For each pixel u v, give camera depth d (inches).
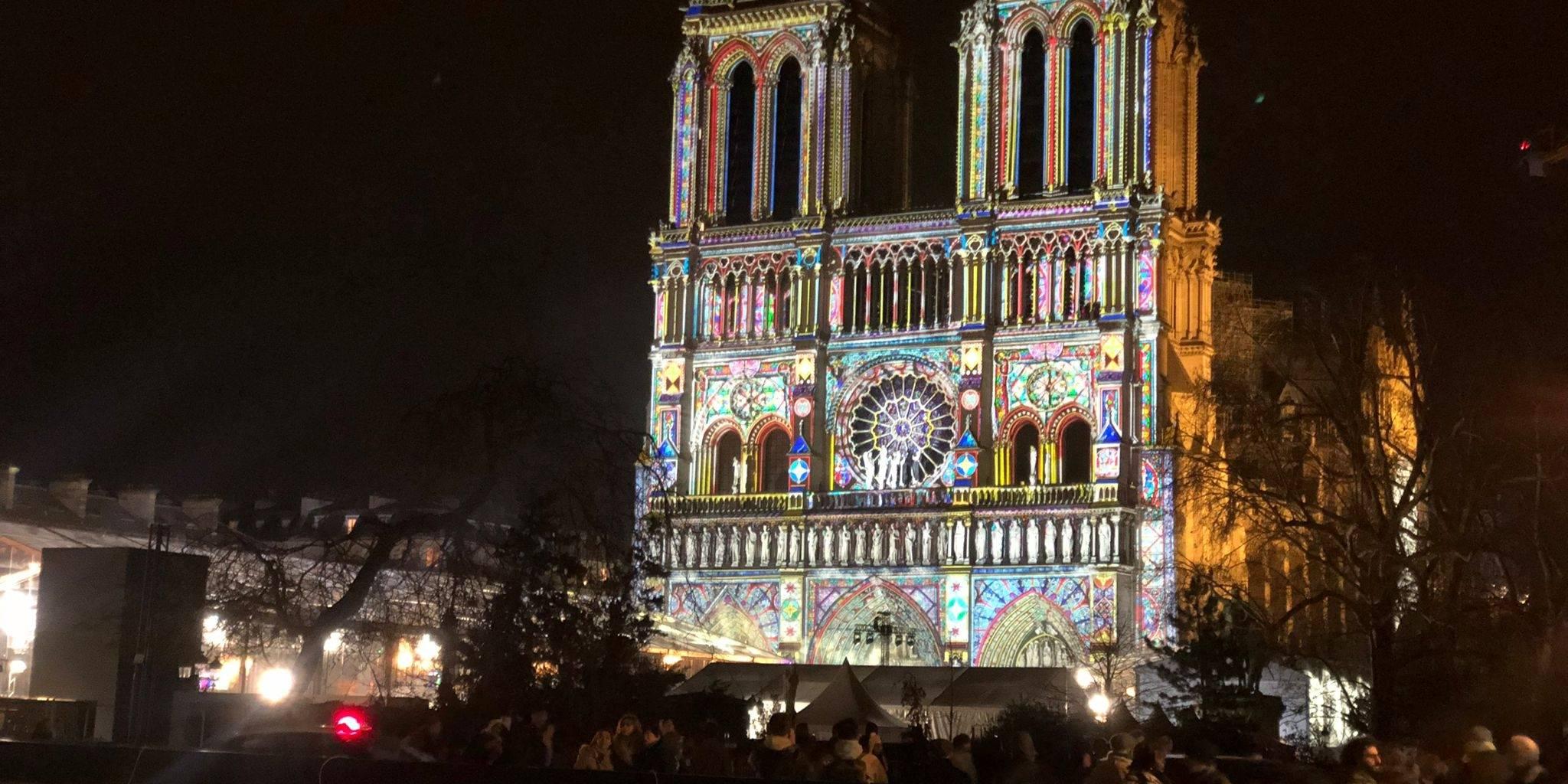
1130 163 5787.4
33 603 4448.8
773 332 6166.3
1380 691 3253.0
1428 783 1418.6
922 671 4933.6
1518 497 3462.1
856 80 6240.2
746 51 6328.7
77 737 2783.0
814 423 6028.5
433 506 2785.4
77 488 5236.2
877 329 6043.3
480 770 1116.5
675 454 6127.0
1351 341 3550.7
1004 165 5944.9
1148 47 5836.6
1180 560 4411.9
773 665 4987.7
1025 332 5831.7
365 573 2635.3
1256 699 3656.5
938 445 5920.3
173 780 1169.4
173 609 2970.0
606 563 3090.6
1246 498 3705.7
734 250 6225.4
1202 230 5979.3
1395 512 3361.2
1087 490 5644.7
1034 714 3654.0
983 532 5743.1
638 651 3284.9
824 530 5935.0
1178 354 5910.4
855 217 6092.5
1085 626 5565.9
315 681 2977.4
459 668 3058.6
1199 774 1369.3
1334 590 3484.3
